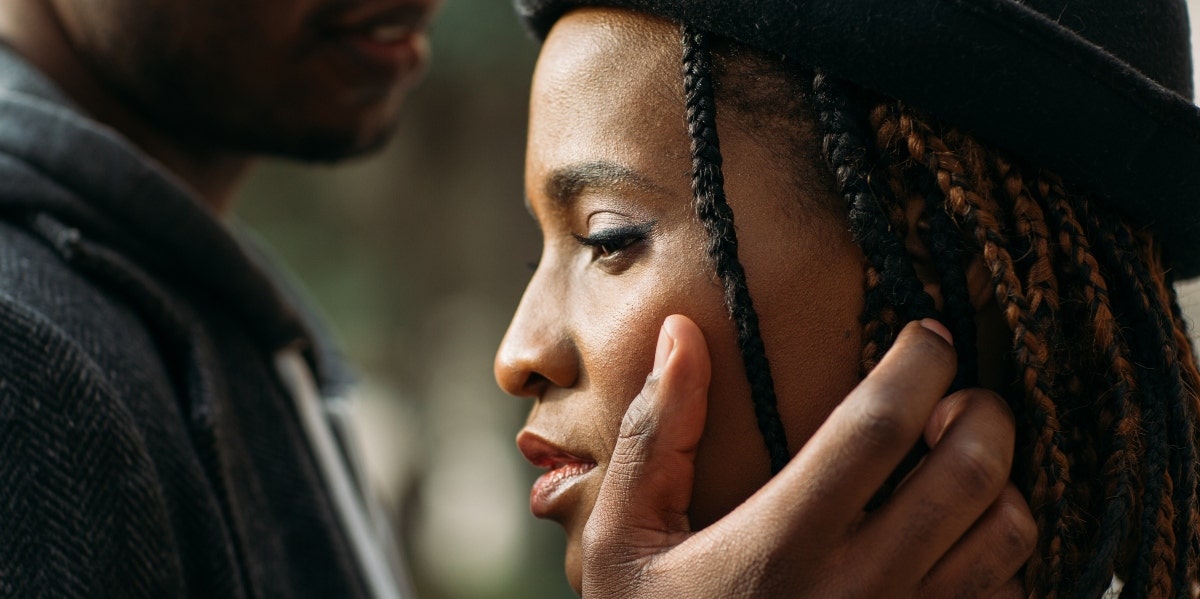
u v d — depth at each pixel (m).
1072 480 0.84
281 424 1.21
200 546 0.98
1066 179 0.83
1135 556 0.82
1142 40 0.88
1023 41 0.78
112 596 0.88
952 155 0.82
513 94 4.64
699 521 0.85
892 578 0.75
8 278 0.97
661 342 0.83
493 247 4.97
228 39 1.20
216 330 1.19
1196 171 0.83
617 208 0.87
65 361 0.91
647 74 0.88
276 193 4.95
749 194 0.84
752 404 0.84
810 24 0.81
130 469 0.91
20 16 1.22
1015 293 0.79
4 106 1.09
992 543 0.77
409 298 5.05
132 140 1.27
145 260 1.13
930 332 0.78
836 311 0.83
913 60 0.79
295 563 1.15
